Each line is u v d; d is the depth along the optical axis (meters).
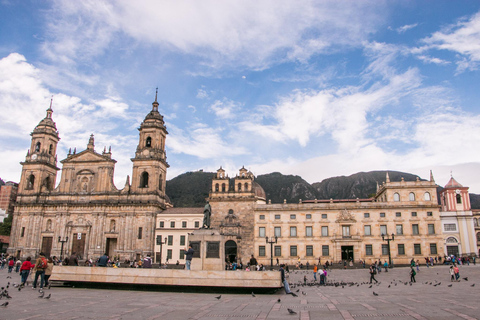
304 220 101.38
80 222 112.75
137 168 115.00
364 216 99.44
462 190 102.88
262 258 100.25
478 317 19.00
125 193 112.81
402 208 98.44
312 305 25.05
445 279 54.19
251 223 104.12
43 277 30.78
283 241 100.69
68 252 110.50
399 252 96.38
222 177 111.06
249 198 105.88
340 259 96.94
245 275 33.56
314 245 99.44
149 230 107.62
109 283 35.44
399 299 28.20
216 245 39.56
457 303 24.83
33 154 122.19
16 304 24.12
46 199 116.75
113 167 118.44
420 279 55.66
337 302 26.78
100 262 38.56
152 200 110.44
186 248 104.62
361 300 28.05
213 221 106.00
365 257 97.00
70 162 119.00
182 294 32.22
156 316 20.47
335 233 99.25
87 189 116.50
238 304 25.72
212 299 28.69
